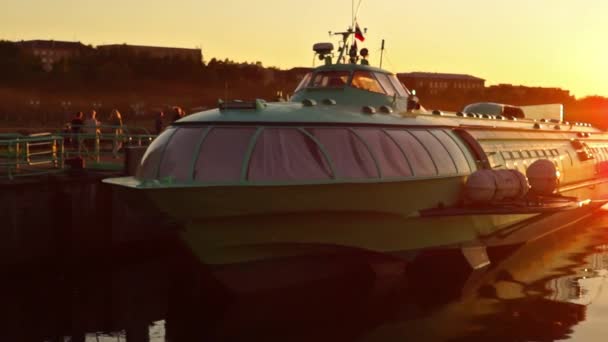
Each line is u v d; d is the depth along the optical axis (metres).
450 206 13.70
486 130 16.67
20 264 14.52
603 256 16.34
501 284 13.31
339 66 15.34
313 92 15.19
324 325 10.59
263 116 11.65
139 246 17.39
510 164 16.56
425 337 10.02
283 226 11.38
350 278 12.98
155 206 10.55
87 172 17.12
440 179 13.30
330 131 11.92
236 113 11.84
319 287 12.59
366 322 10.73
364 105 14.78
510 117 20.19
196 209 10.58
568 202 14.34
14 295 12.91
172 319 11.27
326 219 11.70
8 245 14.25
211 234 10.98
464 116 17.22
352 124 12.33
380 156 12.23
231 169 10.94
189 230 10.89
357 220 12.06
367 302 11.81
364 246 12.41
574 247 17.61
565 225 20.52
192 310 11.79
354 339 9.95
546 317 11.03
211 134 11.33
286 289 12.22
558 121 23.14
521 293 12.61
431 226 13.44
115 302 12.41
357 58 16.42
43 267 15.02
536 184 15.12
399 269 13.45
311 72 15.73
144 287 13.57
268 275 11.88
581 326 10.56
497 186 13.70
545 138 19.69
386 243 12.73
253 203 10.84
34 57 85.19
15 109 63.66
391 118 13.62
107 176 16.56
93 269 15.30
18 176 15.80
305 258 12.07
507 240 16.20
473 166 14.64
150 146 12.30
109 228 16.42
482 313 11.27
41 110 64.75
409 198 12.62
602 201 21.97
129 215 16.97
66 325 11.01
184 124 11.89
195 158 11.04
